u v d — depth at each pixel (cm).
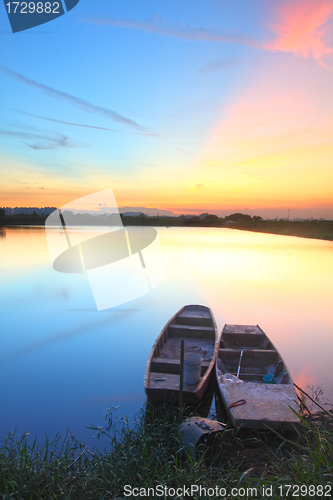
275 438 363
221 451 336
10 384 518
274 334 753
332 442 301
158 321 846
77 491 274
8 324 810
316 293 1170
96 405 459
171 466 312
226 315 905
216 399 475
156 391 423
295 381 523
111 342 701
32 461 307
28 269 1499
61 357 621
